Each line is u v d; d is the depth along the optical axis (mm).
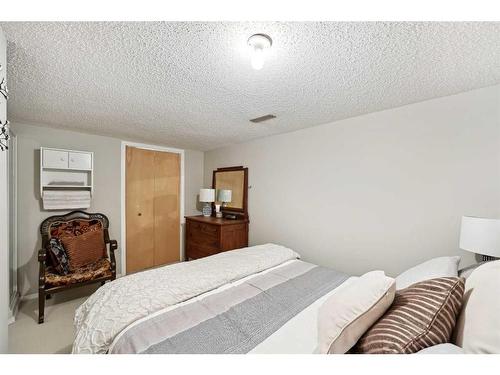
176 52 1260
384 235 2176
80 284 2295
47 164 2604
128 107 2098
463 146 1766
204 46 1207
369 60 1335
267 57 1306
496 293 708
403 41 1157
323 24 1038
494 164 1646
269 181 3234
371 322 837
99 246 2768
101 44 1185
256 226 3404
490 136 1661
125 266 3395
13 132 2412
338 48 1220
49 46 1194
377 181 2219
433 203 1905
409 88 1711
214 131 2955
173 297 1303
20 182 2541
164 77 1541
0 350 1070
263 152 3314
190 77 1542
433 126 1903
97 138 3131
